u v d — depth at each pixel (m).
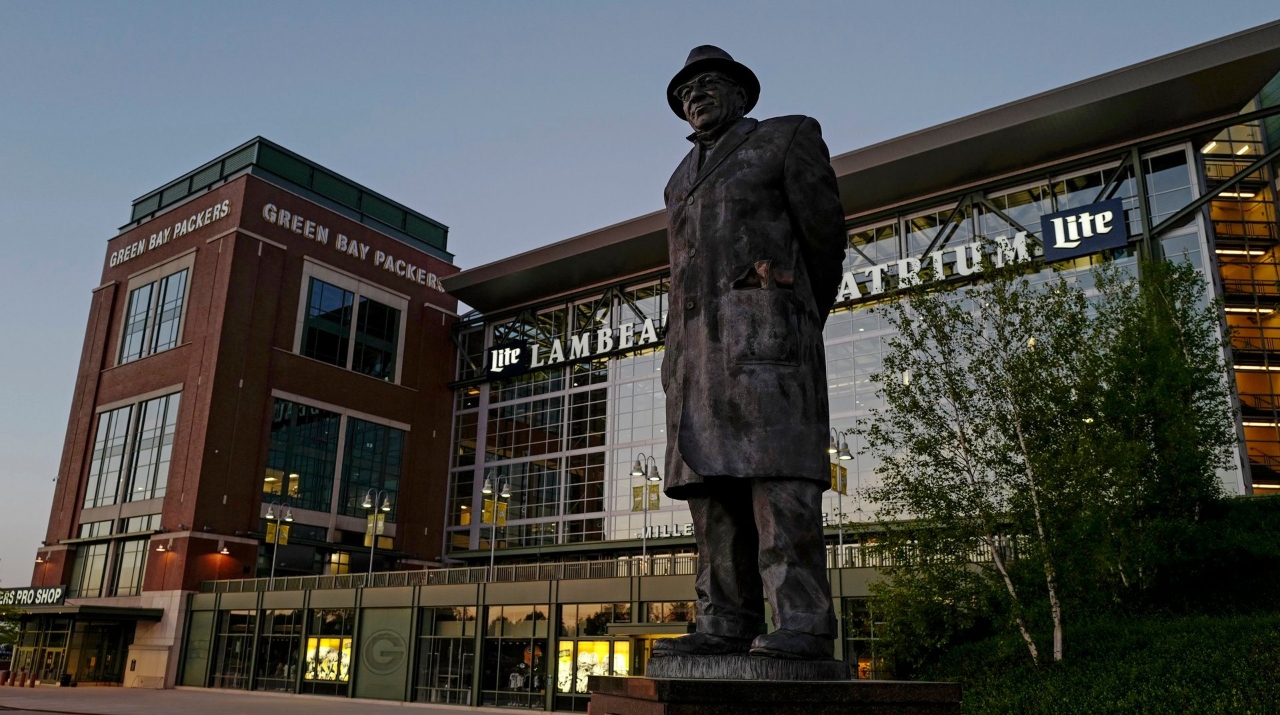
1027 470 22.92
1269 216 50.03
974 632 27.77
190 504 58.62
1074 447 23.33
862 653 33.84
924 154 51.91
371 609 48.88
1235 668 17.84
